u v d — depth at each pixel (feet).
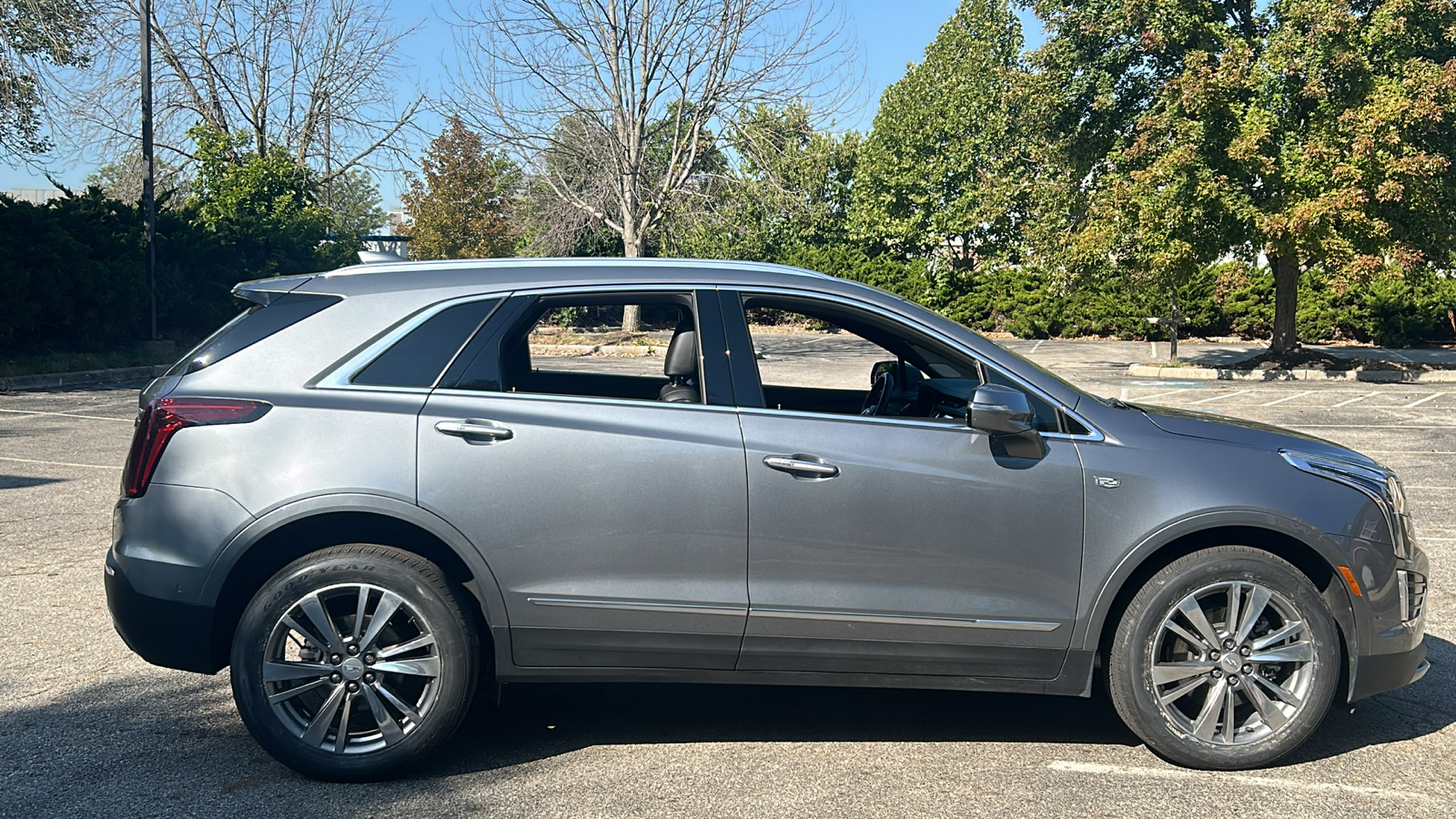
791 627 12.53
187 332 86.43
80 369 65.26
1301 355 71.67
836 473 12.45
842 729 14.11
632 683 15.96
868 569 12.52
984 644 12.71
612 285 13.08
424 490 12.12
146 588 12.00
